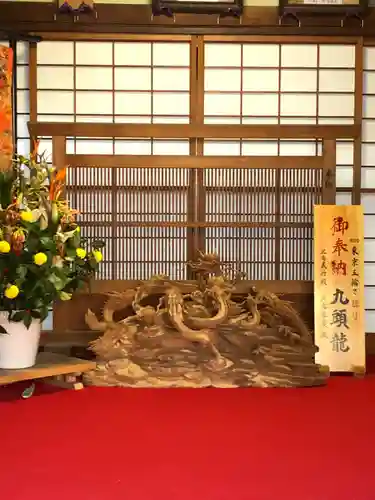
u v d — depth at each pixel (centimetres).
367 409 301
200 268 361
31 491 207
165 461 233
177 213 389
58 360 341
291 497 204
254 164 385
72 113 401
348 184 408
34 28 392
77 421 280
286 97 404
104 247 389
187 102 402
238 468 227
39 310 319
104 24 393
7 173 318
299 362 342
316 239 373
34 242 304
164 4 387
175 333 343
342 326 367
